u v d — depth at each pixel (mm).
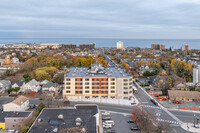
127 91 167375
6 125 112375
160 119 126562
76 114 108500
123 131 110562
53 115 105812
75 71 184625
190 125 118500
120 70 192750
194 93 167250
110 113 137250
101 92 168750
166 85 196125
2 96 176000
